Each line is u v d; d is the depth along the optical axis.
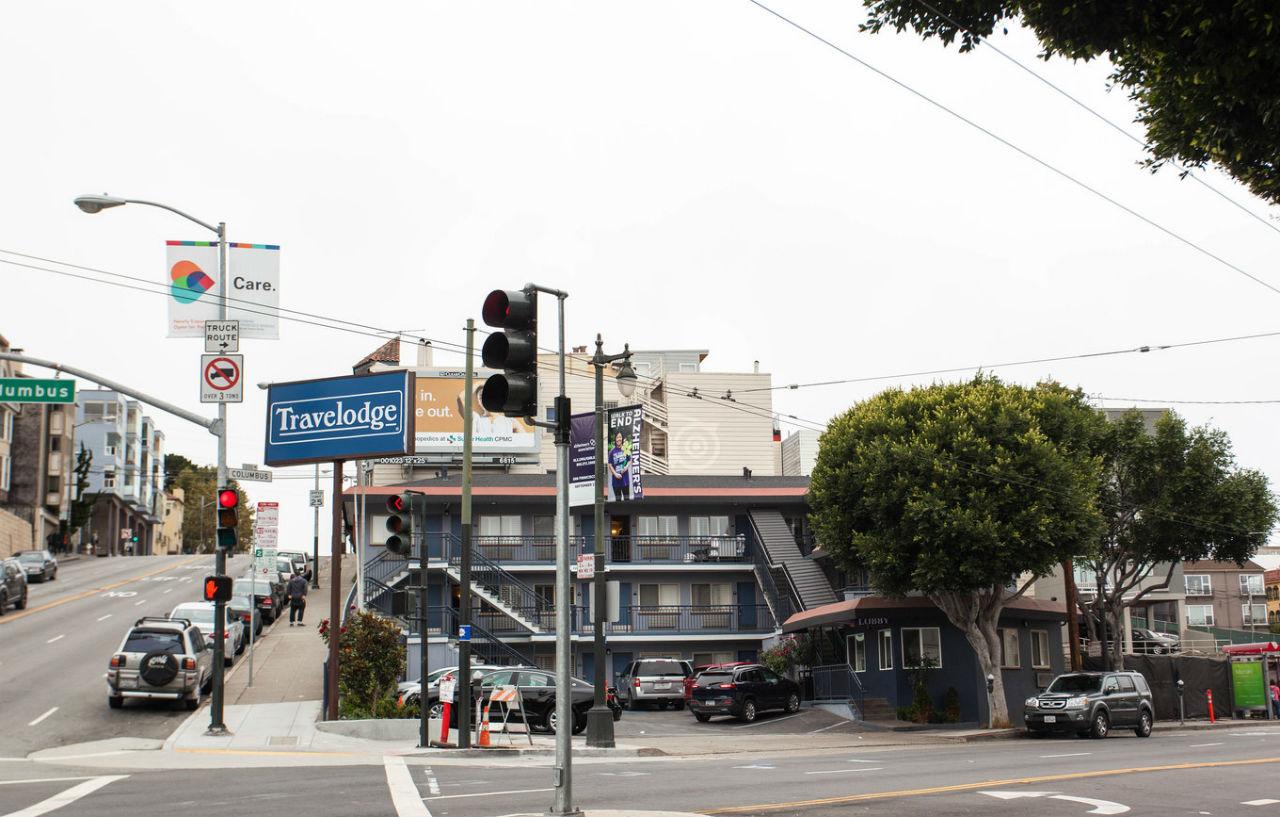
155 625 30.39
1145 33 10.35
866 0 11.95
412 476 59.44
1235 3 9.45
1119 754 25.61
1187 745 29.08
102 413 122.69
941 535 35.19
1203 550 43.47
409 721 27.44
